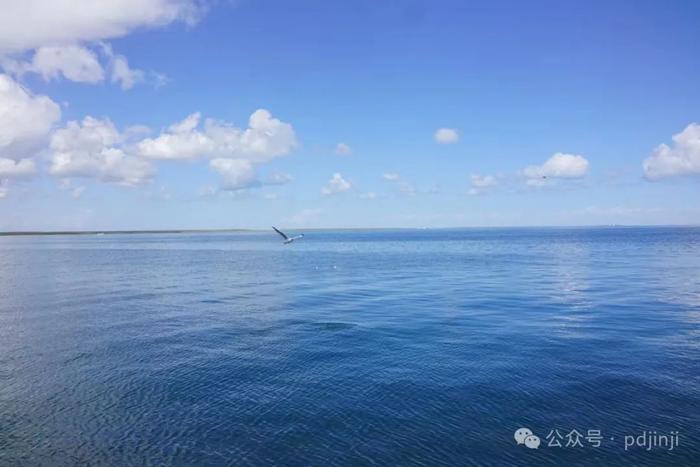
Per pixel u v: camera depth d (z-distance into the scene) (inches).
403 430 602.5
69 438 599.2
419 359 876.6
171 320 1295.5
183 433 607.2
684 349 918.4
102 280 2377.0
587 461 528.7
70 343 1046.4
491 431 596.1
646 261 3122.5
